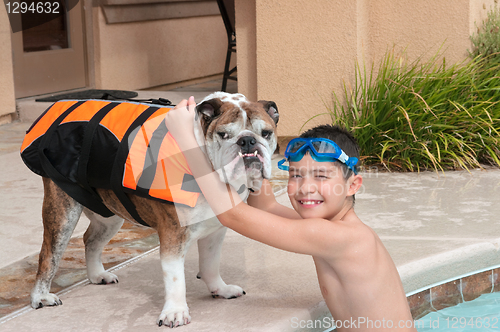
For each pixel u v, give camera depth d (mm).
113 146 2367
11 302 2768
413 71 5582
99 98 2725
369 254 2262
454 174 5070
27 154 2541
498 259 3297
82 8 8969
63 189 2488
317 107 5812
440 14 5598
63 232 2604
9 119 7867
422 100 5199
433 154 5188
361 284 2271
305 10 5656
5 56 7602
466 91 5453
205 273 2678
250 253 3301
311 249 2211
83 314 2576
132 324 2459
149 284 2922
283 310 2549
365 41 5793
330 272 2371
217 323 2434
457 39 5586
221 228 2588
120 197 2396
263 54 5887
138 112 2420
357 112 5414
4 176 5270
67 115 2555
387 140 5328
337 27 5594
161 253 2391
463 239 3344
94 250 2930
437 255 3070
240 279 2926
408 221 3791
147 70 10203
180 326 2412
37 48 8398
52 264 2648
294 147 2297
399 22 5766
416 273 2936
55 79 8656
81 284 2963
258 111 2197
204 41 11602
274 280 2904
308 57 5742
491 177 4910
